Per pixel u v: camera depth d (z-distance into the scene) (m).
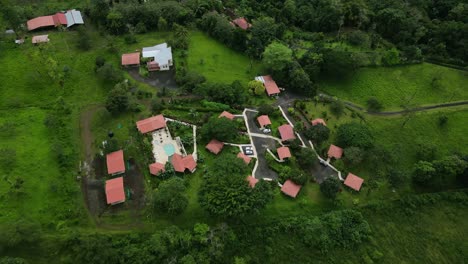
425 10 147.00
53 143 88.44
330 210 85.94
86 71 109.25
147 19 127.38
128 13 127.06
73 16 126.44
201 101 103.69
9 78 104.06
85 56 113.88
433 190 95.12
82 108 99.25
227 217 78.88
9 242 67.19
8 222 72.88
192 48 122.81
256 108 106.12
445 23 128.62
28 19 126.75
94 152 88.81
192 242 74.06
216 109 102.31
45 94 101.62
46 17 123.94
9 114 95.06
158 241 72.06
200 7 133.75
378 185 91.38
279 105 108.25
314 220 82.00
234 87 106.25
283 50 110.62
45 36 117.44
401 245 85.19
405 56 122.25
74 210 76.81
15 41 115.50
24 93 101.00
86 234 73.31
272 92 109.12
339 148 96.75
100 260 67.69
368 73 118.44
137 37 124.94
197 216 79.25
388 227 86.62
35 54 108.56
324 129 96.94
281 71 112.38
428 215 90.06
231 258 75.38
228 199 74.50
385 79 117.75
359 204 87.94
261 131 99.81
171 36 126.38
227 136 92.00
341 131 98.69
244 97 106.12
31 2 136.62
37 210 75.81
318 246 79.94
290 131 97.81
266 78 113.56
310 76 113.75
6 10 115.12
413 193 93.62
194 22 132.25
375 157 94.50
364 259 81.25
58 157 85.69
